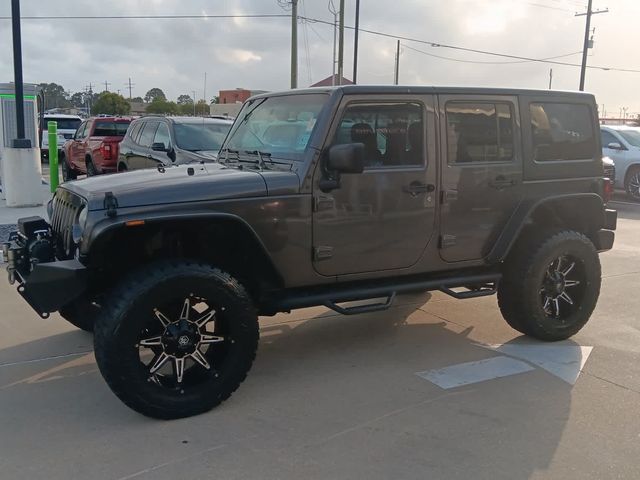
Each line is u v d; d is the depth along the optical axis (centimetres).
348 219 433
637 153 1493
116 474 325
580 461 340
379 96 437
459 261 486
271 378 452
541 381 448
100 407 402
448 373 462
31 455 343
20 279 422
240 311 393
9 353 493
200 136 991
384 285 466
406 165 451
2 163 1232
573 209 535
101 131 1547
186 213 379
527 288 503
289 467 332
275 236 411
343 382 446
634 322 587
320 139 419
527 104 502
